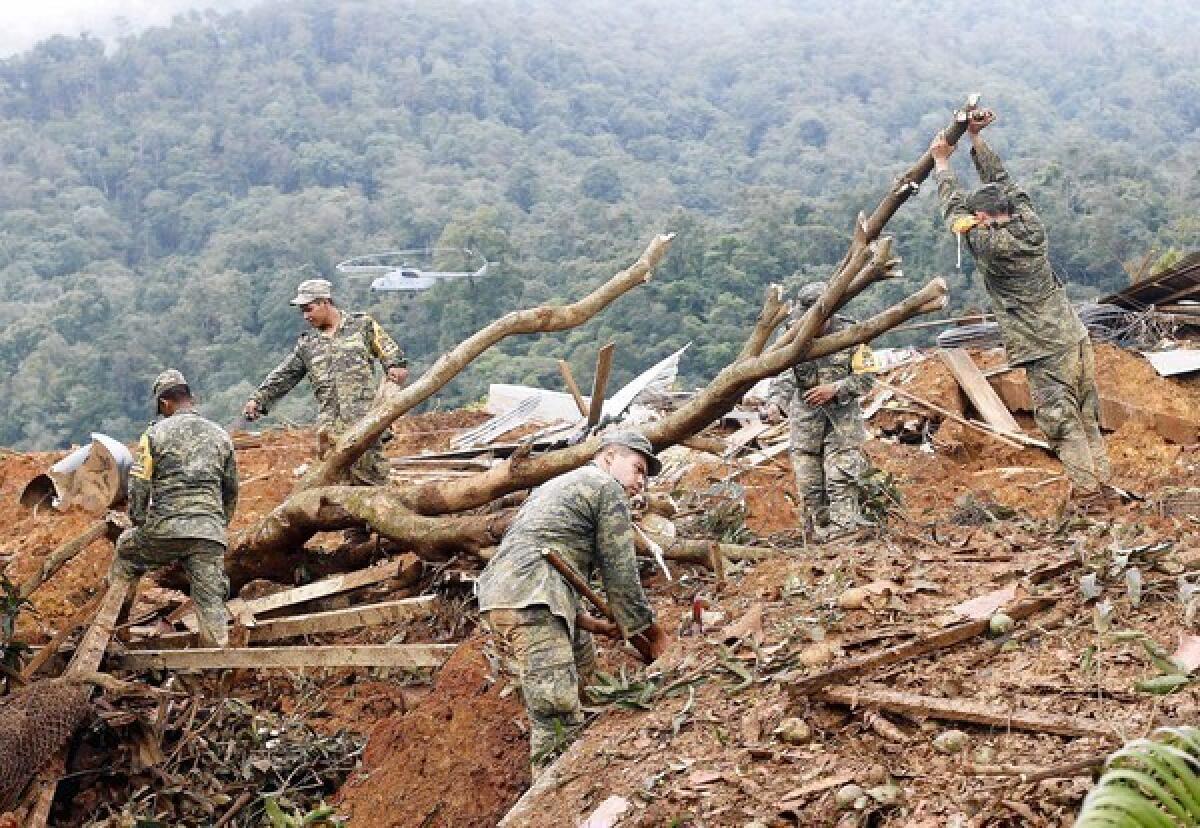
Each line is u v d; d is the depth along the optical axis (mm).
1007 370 11680
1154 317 14344
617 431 6137
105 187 102125
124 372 54469
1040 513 8984
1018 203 8047
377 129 109438
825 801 4500
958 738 4641
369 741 7059
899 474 10648
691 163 106125
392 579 8531
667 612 7180
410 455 13562
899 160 102000
